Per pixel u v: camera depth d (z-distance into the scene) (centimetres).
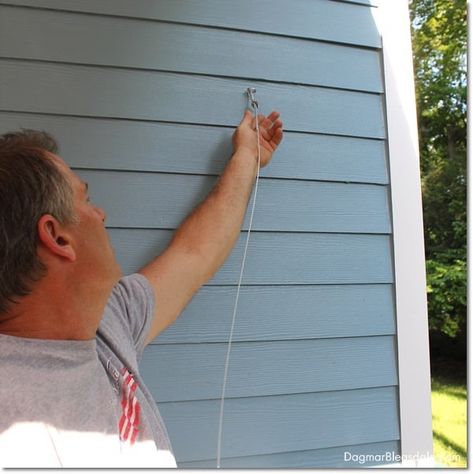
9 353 80
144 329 108
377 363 148
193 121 134
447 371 588
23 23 120
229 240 125
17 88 119
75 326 87
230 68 137
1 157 83
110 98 127
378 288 150
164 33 132
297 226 142
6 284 80
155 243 130
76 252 86
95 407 84
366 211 149
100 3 126
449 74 650
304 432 140
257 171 134
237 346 136
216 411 133
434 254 619
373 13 153
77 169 124
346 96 149
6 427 75
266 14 141
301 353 141
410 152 154
